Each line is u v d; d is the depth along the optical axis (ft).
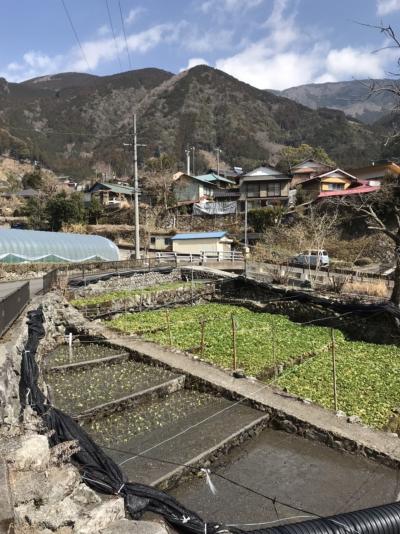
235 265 123.75
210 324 72.08
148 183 226.79
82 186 353.92
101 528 17.53
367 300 73.72
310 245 130.31
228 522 25.39
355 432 33.27
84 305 73.92
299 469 30.76
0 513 15.39
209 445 32.30
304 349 58.34
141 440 33.32
